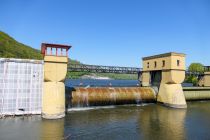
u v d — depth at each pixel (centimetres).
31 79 4362
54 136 3209
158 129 3744
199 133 3538
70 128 3650
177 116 4841
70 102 5225
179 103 5922
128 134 3428
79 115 4644
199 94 7475
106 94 5756
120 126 3888
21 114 4262
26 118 4153
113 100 5841
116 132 3522
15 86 4241
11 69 4228
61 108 4366
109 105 5841
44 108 4272
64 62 4456
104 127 3794
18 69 4278
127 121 4269
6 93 4169
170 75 6094
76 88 5538
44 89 4381
